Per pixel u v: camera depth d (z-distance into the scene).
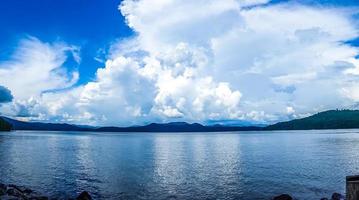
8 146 128.88
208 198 40.50
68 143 161.62
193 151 110.31
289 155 90.50
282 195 37.19
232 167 66.12
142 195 41.88
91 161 76.94
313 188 45.34
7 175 56.03
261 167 65.62
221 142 181.00
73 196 41.22
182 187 46.41
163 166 68.12
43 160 78.06
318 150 106.31
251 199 40.00
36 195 40.72
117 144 158.88
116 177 54.22
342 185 47.09
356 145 128.75
